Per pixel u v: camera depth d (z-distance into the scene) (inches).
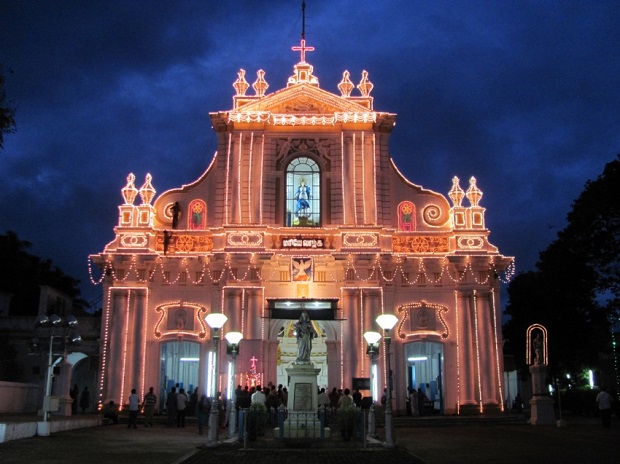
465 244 1435.8
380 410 1327.5
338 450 780.0
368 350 955.3
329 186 1486.2
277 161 1499.8
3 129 732.0
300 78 1565.0
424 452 767.1
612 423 1279.5
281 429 864.3
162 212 1478.8
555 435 1006.4
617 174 1505.9
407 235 1448.1
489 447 824.3
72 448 787.4
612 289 1606.8
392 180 1499.8
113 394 1359.5
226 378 1360.7
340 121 1496.1
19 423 882.8
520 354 2025.1
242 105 1528.1
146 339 1403.8
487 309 1416.1
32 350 1029.2
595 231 1572.3
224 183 1475.1
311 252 1417.3
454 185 1481.3
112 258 1412.4
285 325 1505.9
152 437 958.4
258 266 1409.9
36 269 2191.2
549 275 1797.5
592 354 1872.5
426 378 1556.3
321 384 1611.7
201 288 1433.3
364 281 1411.2
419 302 1429.6
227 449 787.4
